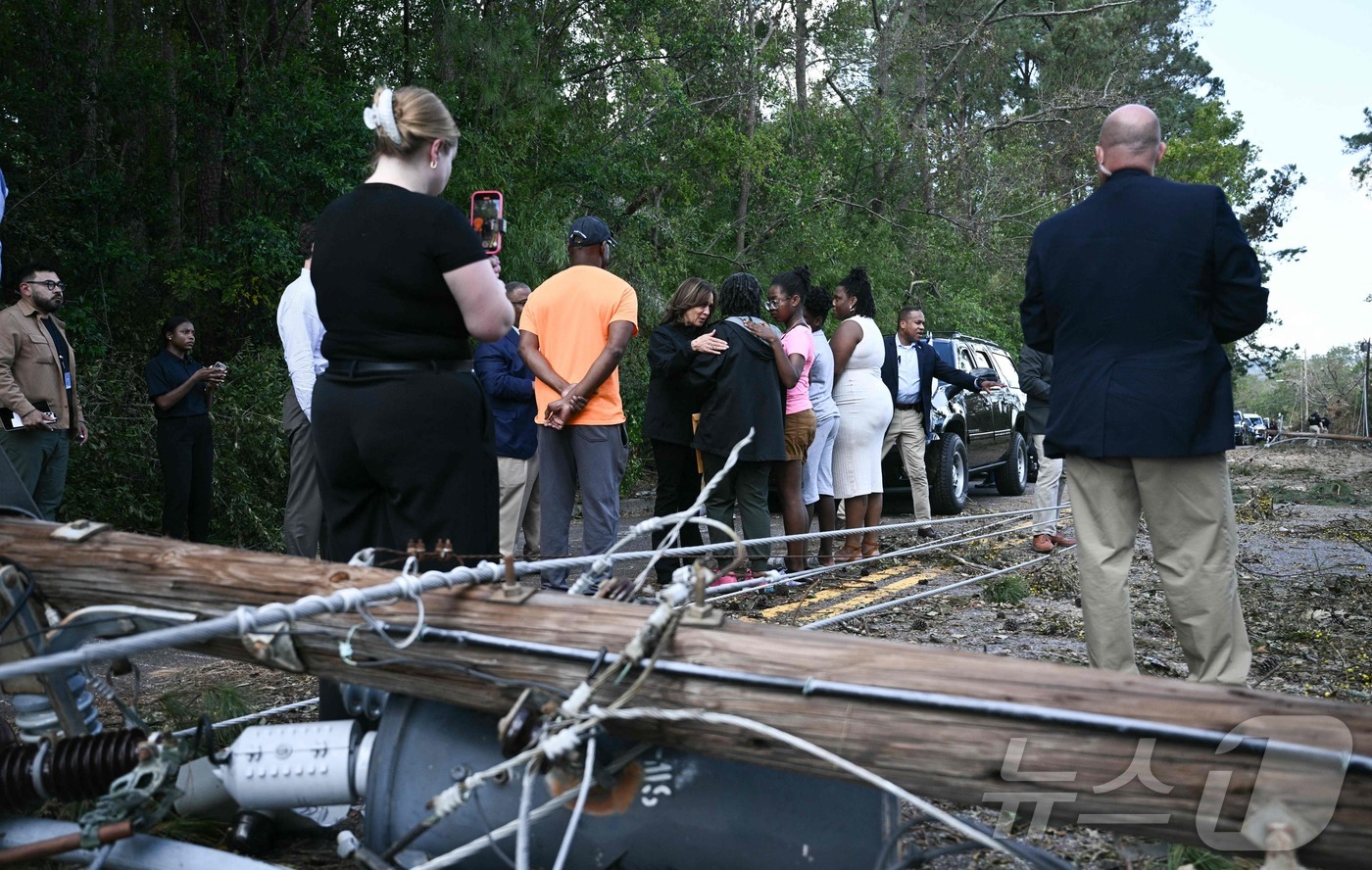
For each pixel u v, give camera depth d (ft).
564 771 7.01
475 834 7.34
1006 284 80.53
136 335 38.14
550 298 17.62
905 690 6.25
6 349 21.42
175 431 25.25
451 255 9.86
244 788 7.95
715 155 52.06
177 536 25.40
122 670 8.62
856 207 69.46
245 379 33.50
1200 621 11.37
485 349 20.27
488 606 7.53
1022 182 81.66
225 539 30.35
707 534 25.43
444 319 10.08
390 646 7.51
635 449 47.26
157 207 40.75
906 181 72.28
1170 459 11.16
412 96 10.23
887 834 7.17
